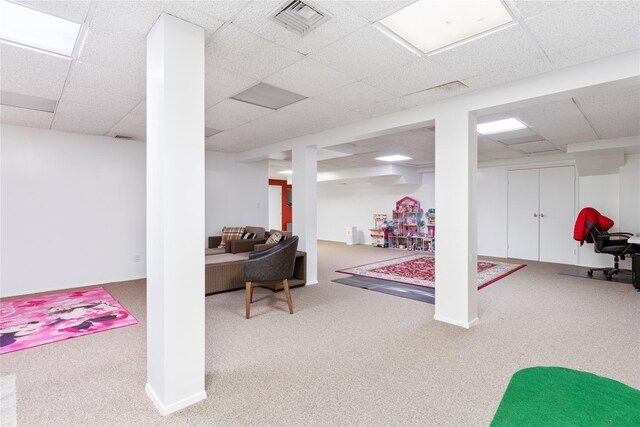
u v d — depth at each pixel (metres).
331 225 11.94
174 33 1.95
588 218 5.52
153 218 2.01
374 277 5.62
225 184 6.79
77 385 2.22
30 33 2.14
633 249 5.07
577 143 5.59
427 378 2.30
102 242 5.23
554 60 2.55
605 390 2.07
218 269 4.56
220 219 6.73
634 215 6.00
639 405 1.89
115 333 3.12
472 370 2.41
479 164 7.97
